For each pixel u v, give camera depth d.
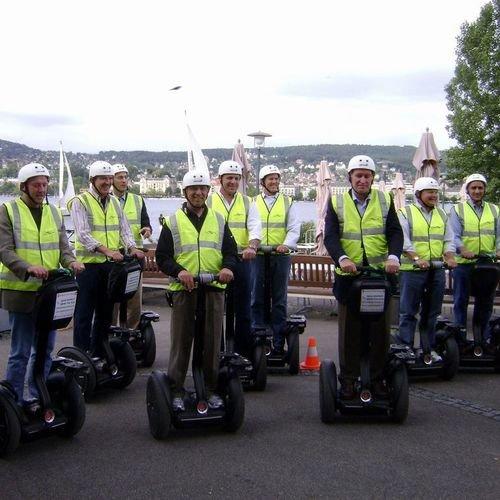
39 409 4.83
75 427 4.97
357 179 5.35
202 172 5.14
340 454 4.69
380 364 5.45
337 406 5.33
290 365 7.13
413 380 6.91
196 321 4.95
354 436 5.07
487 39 17.75
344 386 5.49
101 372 6.23
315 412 5.73
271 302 7.15
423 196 7.07
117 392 6.44
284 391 6.48
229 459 4.61
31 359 5.17
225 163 6.89
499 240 7.47
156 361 7.80
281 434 5.12
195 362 5.05
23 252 4.93
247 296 6.43
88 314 6.48
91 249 6.26
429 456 4.65
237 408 5.02
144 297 12.37
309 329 9.52
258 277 7.16
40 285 4.91
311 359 7.39
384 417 5.54
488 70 17.81
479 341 7.04
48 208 5.19
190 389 5.54
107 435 5.14
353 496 4.02
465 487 4.14
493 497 4.00
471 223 7.48
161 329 9.64
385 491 4.09
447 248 6.98
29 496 4.05
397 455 4.67
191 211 5.16
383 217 5.41
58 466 4.51
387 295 4.97
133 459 4.63
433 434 5.11
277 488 4.14
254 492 4.09
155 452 4.76
